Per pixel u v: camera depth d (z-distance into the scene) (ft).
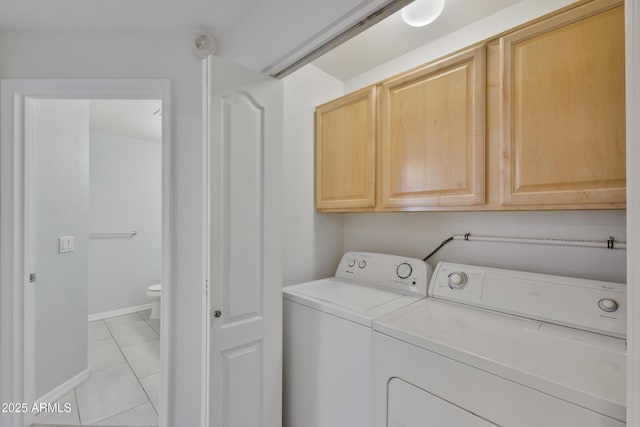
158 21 4.83
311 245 6.49
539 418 2.41
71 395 6.57
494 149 3.90
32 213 5.30
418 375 3.19
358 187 5.59
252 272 4.29
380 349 3.60
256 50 4.54
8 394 4.78
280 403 4.67
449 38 5.35
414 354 3.24
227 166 3.98
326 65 6.41
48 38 4.96
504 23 4.70
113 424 5.70
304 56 4.12
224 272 3.94
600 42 3.11
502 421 2.59
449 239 5.35
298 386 4.87
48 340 6.35
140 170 12.14
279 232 4.66
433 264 5.63
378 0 3.05
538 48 3.52
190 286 5.13
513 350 2.87
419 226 5.82
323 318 4.47
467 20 4.97
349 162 5.75
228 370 4.00
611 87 3.05
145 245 12.28
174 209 5.08
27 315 5.29
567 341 3.08
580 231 4.08
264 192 4.44
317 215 6.59
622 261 3.79
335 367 4.26
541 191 3.50
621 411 2.06
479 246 5.04
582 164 3.21
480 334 3.26
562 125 3.34
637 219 1.56
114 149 11.45
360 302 4.57
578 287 3.56
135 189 12.00
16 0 4.20
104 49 5.04
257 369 4.36
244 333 4.17
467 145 4.13
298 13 3.83
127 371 7.55
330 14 3.43
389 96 5.11
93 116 9.32
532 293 3.83
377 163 5.31
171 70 5.13
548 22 3.43
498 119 3.85
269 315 4.52
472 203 4.05
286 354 5.13
